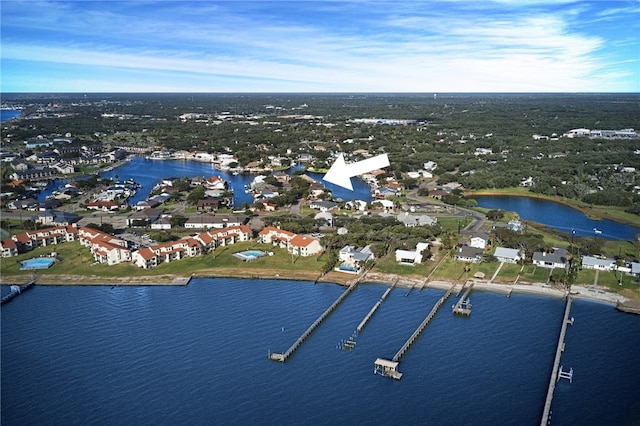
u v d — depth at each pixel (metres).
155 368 108.44
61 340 120.56
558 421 92.69
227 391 100.88
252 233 198.62
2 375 106.00
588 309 136.38
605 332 124.25
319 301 142.25
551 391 98.81
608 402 97.94
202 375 106.12
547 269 161.50
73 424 91.75
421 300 143.38
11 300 144.62
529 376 106.19
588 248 172.38
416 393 100.50
